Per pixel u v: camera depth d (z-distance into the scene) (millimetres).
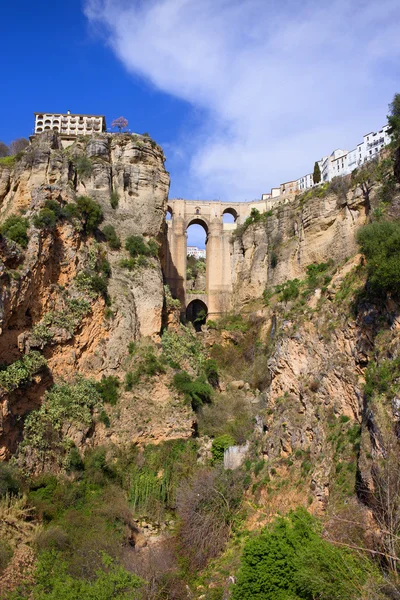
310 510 28297
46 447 38250
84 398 42562
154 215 57156
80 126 89188
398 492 18797
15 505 32562
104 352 46750
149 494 39875
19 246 41844
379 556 19219
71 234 47438
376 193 49406
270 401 38938
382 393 24094
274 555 20250
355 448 27906
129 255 53625
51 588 22875
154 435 43969
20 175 53469
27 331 41125
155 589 27828
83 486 38469
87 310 46219
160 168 59500
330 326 35281
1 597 24266
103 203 54656
